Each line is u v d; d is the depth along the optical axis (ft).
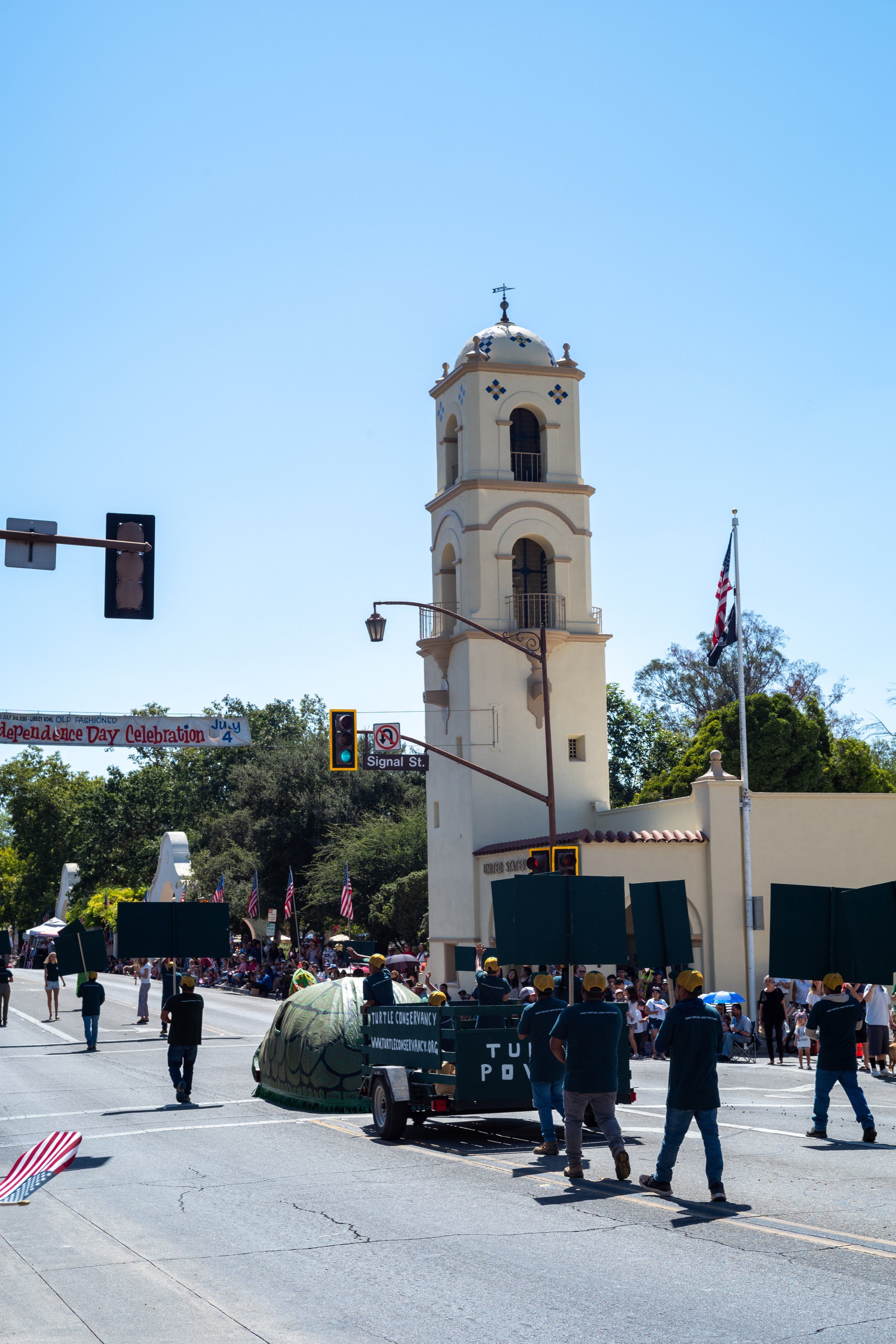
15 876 369.30
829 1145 46.01
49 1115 57.88
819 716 155.12
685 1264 28.27
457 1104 47.50
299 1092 59.31
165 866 244.83
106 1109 59.98
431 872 141.69
